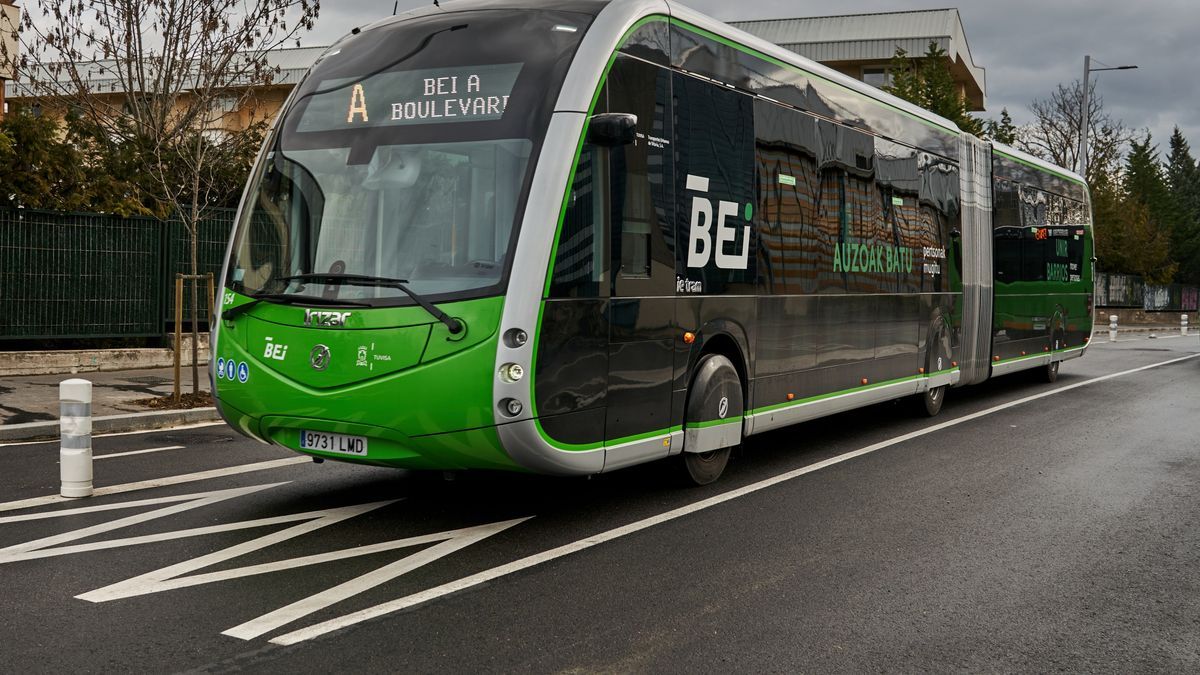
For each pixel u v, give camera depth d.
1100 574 6.27
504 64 6.92
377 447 6.68
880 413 13.80
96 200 16.38
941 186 13.21
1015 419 13.32
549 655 4.74
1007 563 6.47
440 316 6.41
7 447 9.97
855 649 4.91
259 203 7.27
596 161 6.89
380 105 7.09
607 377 7.02
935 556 6.59
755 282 8.87
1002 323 15.60
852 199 10.72
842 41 49.62
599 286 6.93
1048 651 4.96
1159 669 4.75
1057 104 60.59
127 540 6.56
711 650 4.85
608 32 7.09
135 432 11.06
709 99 8.23
